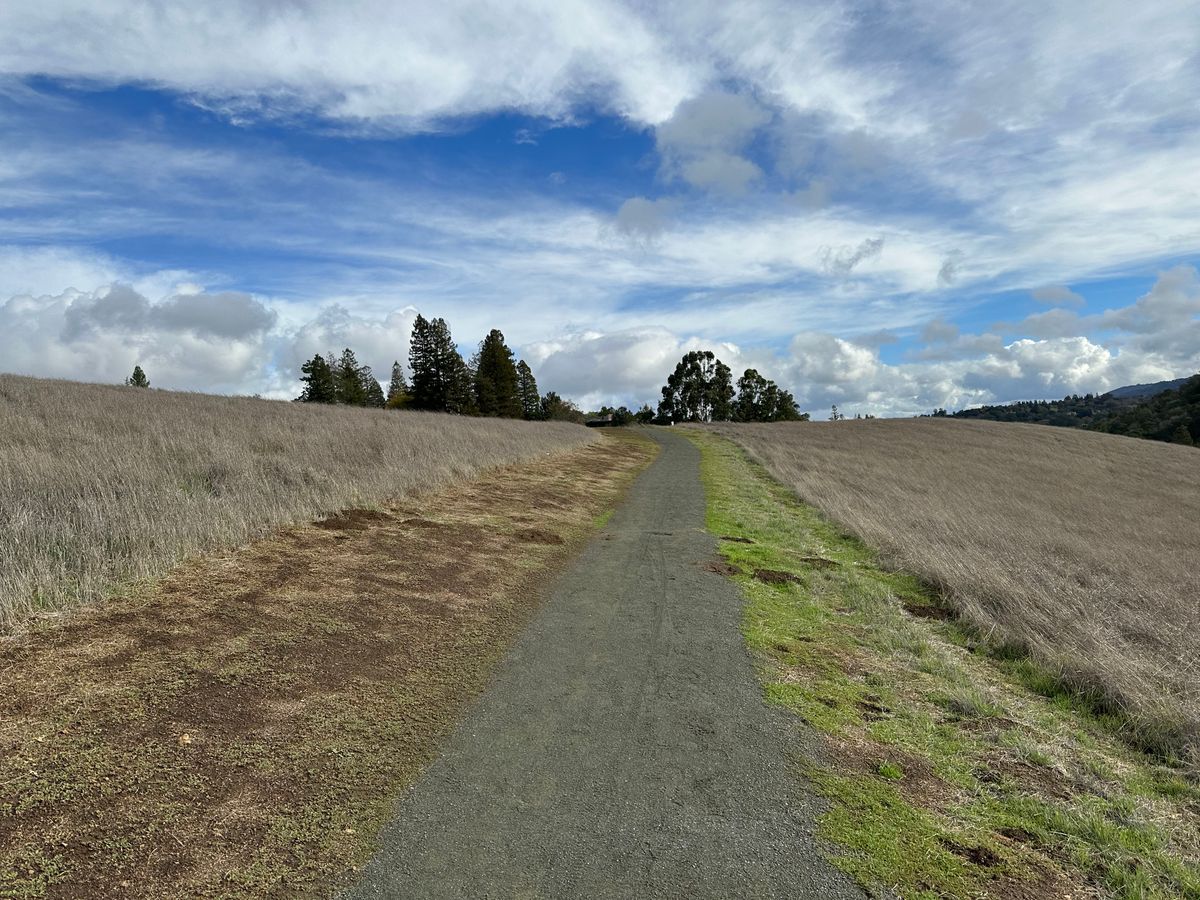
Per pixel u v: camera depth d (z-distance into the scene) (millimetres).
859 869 3029
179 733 3662
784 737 4312
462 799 3396
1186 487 29656
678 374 91562
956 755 4262
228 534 7113
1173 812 3805
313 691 4375
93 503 6617
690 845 3125
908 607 7750
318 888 2691
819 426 55906
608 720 4406
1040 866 3164
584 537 10422
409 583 6891
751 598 7586
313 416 19672
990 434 48750
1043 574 8688
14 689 3883
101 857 2691
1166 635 6684
